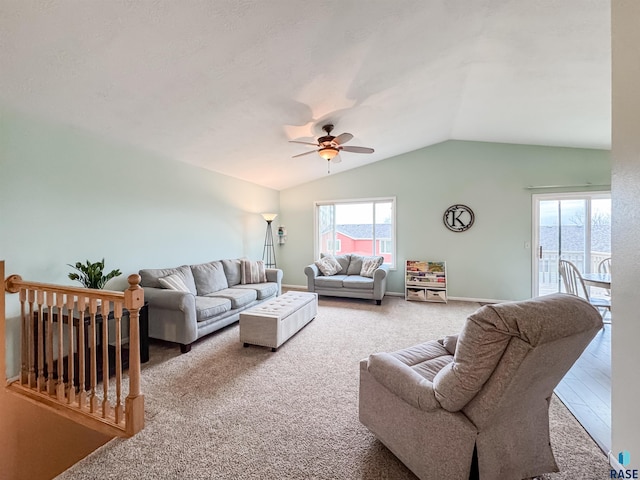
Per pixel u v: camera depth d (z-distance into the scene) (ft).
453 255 17.78
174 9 5.77
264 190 20.36
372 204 19.97
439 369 5.56
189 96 8.78
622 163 4.79
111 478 4.85
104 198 10.47
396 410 4.90
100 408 6.80
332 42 7.56
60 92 7.64
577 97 10.61
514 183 16.60
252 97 9.43
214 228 15.98
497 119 13.56
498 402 3.84
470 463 4.00
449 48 8.47
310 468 5.00
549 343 3.64
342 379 8.09
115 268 10.85
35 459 7.43
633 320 4.55
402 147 17.52
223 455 5.32
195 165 14.67
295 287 21.66
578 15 6.86
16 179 8.11
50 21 5.60
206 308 10.80
